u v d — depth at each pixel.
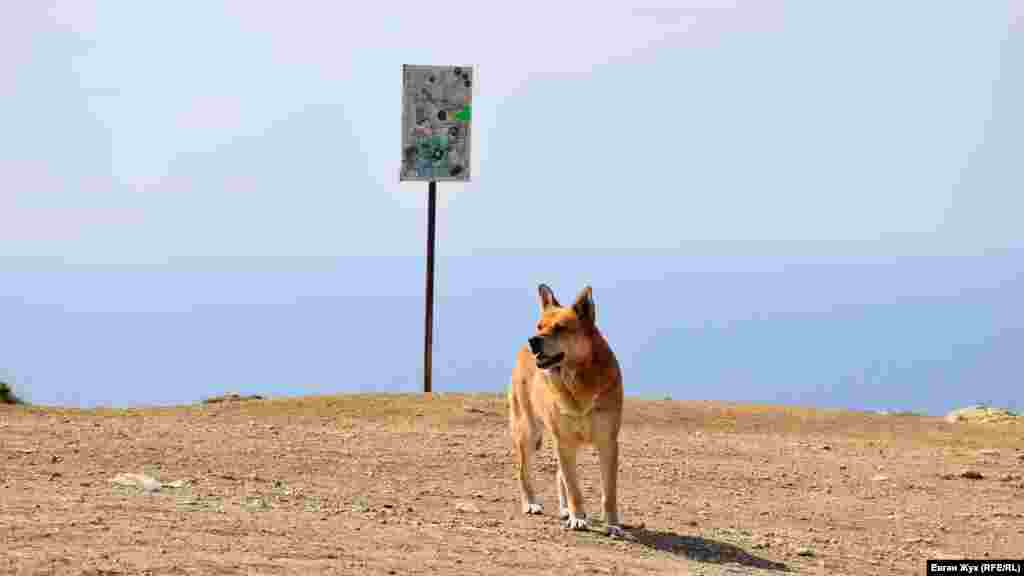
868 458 18.80
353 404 22.48
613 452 11.42
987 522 14.17
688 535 12.06
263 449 16.22
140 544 8.66
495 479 15.06
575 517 11.60
